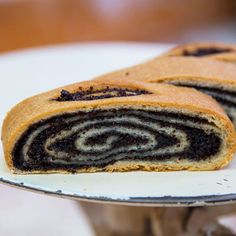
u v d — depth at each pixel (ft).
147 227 1.42
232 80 1.17
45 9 2.60
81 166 1.04
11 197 1.76
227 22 2.66
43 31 2.25
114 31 2.33
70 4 2.69
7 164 1.02
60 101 1.06
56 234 1.62
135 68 1.23
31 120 1.01
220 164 1.06
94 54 1.49
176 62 1.23
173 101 1.06
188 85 1.17
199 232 1.30
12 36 2.14
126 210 1.39
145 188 0.98
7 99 1.24
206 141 1.06
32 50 1.56
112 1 2.80
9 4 2.60
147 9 2.73
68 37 2.18
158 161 1.06
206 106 1.06
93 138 1.05
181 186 0.98
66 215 1.71
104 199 0.95
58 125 1.03
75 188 0.97
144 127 1.06
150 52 1.55
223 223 1.34
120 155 1.06
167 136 1.06
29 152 1.02
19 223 1.66
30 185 0.98
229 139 1.05
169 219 1.32
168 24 2.52
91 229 1.57
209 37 2.40
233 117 1.19
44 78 1.35
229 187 0.98
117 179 1.01
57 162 1.04
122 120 1.05
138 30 2.38
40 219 1.68
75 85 1.09
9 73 1.34
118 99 1.05
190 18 2.66
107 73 1.29
